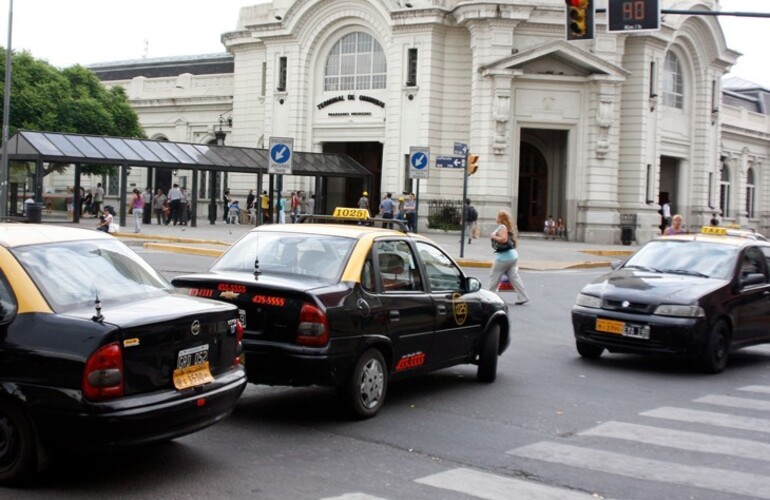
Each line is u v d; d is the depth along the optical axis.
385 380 8.59
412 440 7.70
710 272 12.39
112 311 6.20
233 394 6.70
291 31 46.62
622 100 43.91
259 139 50.69
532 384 10.50
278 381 7.79
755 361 13.19
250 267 8.62
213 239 30.64
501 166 41.22
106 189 60.88
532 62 41.00
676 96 48.12
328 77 46.59
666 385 10.79
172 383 6.21
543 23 41.47
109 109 51.81
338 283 8.17
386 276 8.78
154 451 7.03
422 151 23.50
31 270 6.24
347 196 49.22
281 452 7.16
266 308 7.88
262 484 6.29
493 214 41.25
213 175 43.41
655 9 18.33
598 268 28.75
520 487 6.49
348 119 45.66
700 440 8.07
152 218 46.16
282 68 47.81
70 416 5.71
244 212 48.22
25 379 5.80
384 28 44.03
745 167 61.47
